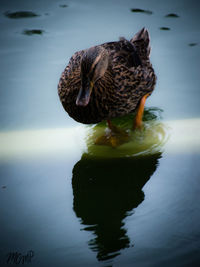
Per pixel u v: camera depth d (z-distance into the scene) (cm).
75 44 810
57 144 600
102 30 848
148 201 466
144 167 531
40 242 413
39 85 726
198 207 447
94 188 500
